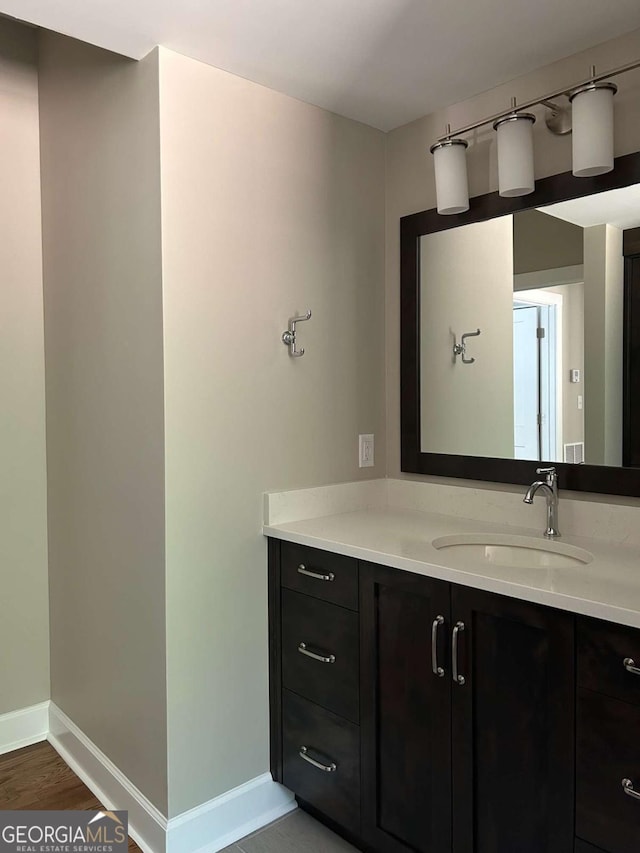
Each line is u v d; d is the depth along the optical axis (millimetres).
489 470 2135
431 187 2287
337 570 1887
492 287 2098
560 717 1408
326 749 1948
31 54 2471
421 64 1918
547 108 1925
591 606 1323
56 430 2434
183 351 1867
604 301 1832
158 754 1903
